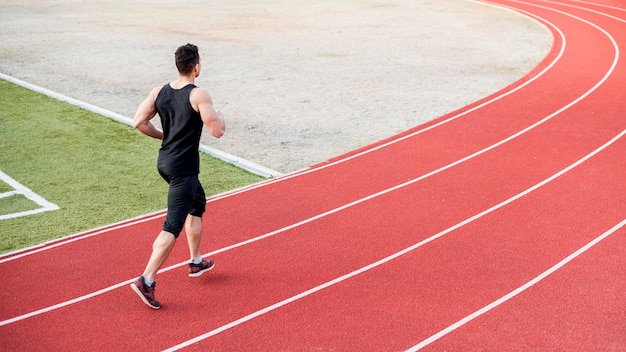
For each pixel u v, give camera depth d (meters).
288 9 27.91
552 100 13.93
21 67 17.22
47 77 16.11
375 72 16.72
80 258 7.07
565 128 12.05
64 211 8.41
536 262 7.01
